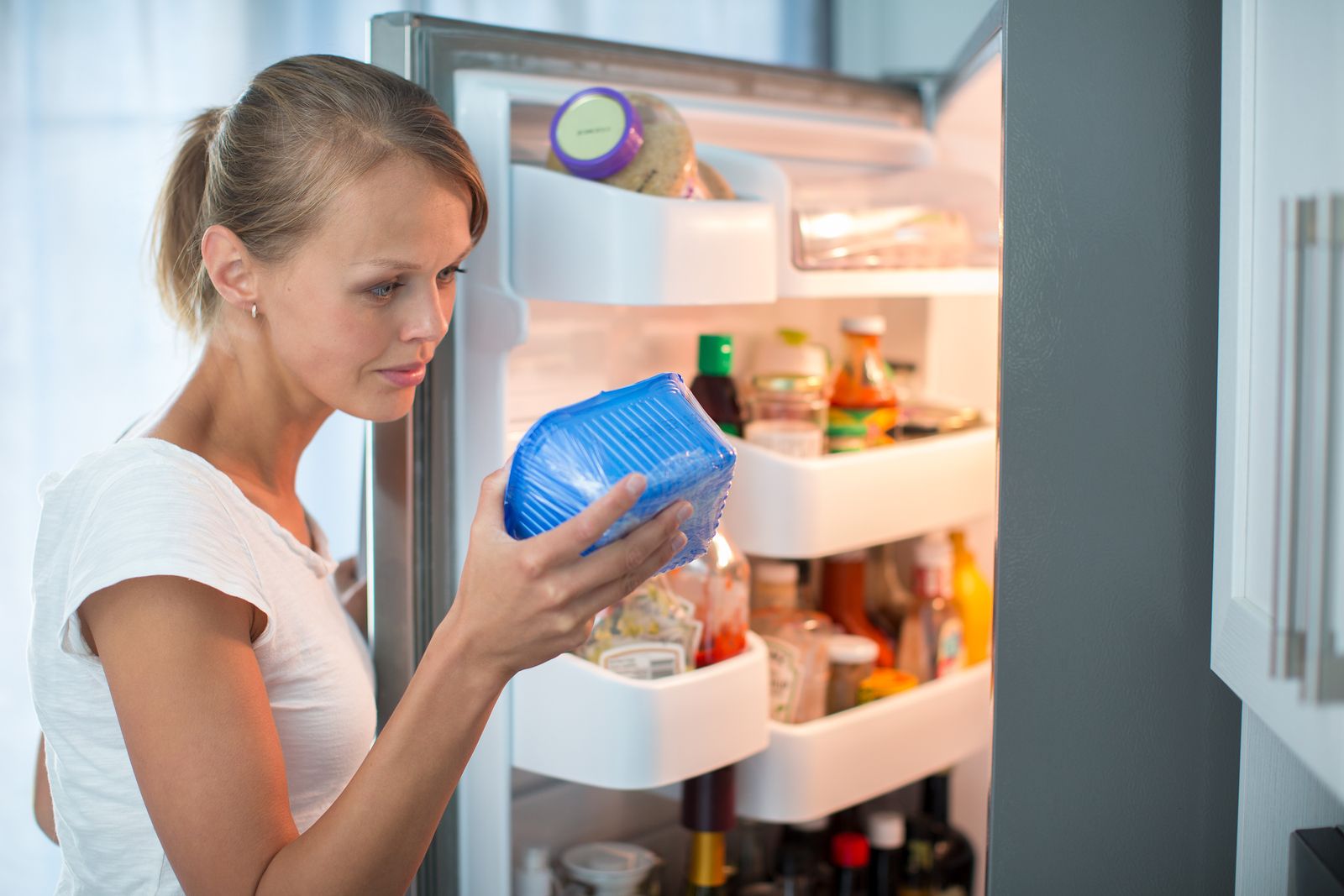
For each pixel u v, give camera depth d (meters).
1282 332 0.61
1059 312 0.78
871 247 1.16
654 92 1.10
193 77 1.76
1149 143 0.78
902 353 1.48
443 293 0.83
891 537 1.23
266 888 0.65
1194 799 0.80
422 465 0.97
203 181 0.89
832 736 1.17
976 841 1.43
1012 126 0.77
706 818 1.14
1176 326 0.78
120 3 1.77
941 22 1.83
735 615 1.09
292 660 0.83
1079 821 0.80
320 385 0.78
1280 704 0.62
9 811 1.92
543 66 1.03
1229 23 0.71
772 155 1.22
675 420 0.66
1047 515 0.79
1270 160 0.65
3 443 1.88
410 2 1.71
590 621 0.64
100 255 1.83
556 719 1.01
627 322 1.20
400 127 0.75
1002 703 0.79
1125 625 0.79
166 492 0.73
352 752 0.88
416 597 0.97
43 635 0.77
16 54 1.79
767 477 1.15
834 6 1.95
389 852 0.65
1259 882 0.80
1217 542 0.74
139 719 0.68
